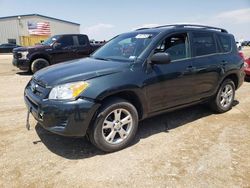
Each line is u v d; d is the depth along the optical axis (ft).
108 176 10.62
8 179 10.38
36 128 15.46
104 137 12.18
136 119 13.12
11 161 11.71
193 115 17.99
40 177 10.55
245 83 31.09
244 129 15.58
